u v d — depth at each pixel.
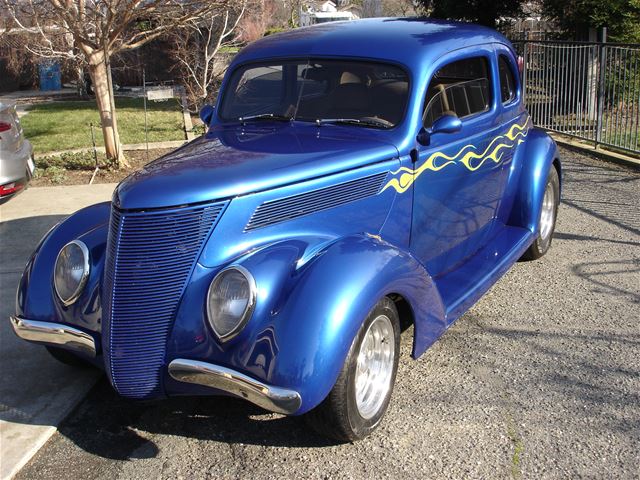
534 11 16.09
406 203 4.32
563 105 12.00
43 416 3.94
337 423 3.41
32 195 8.66
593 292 5.57
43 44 13.07
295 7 20.28
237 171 3.65
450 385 4.21
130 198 3.49
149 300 3.45
